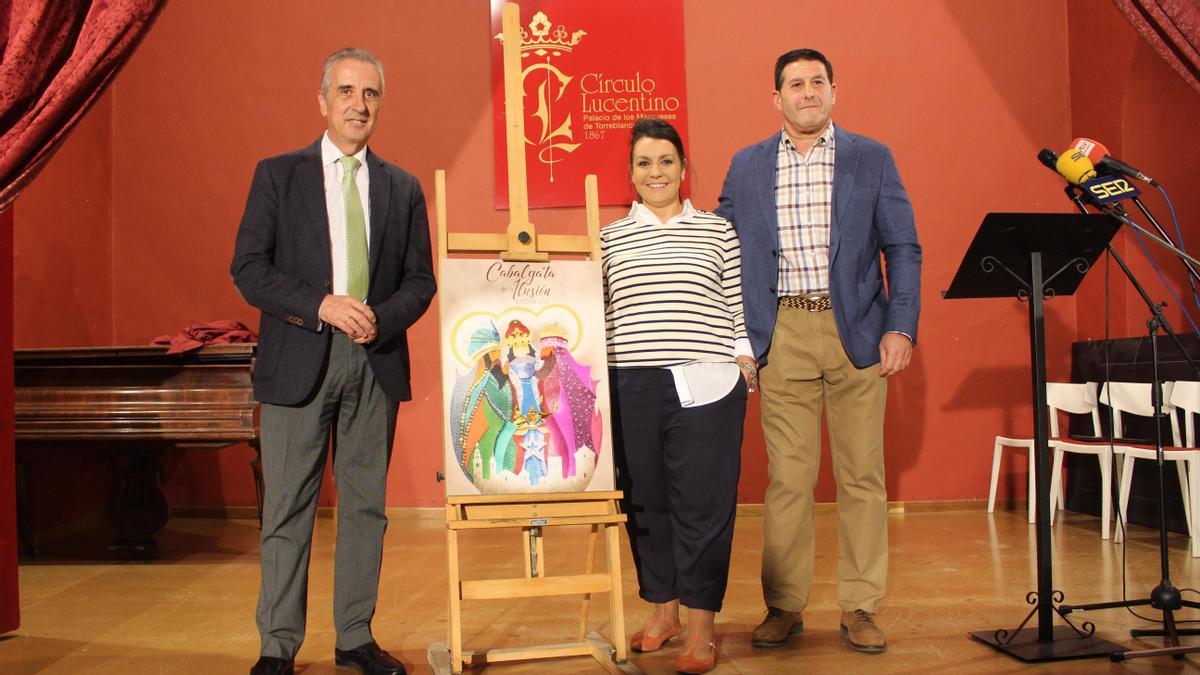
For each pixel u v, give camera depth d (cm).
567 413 270
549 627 321
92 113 578
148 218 593
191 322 590
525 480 264
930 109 586
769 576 296
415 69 589
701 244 281
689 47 588
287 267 262
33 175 254
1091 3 558
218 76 593
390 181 277
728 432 267
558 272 280
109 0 252
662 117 582
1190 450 430
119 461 455
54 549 491
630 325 277
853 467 296
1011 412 582
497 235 283
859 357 292
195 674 272
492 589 259
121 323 593
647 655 283
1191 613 321
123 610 353
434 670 268
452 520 257
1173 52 287
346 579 269
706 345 272
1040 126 587
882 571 294
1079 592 356
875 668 266
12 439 321
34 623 334
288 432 259
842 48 587
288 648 259
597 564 432
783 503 297
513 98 287
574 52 584
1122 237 543
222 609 354
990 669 263
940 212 584
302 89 591
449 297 273
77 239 561
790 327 300
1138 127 535
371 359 264
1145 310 540
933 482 578
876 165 303
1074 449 504
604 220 581
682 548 267
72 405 429
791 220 303
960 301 583
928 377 580
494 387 268
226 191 593
